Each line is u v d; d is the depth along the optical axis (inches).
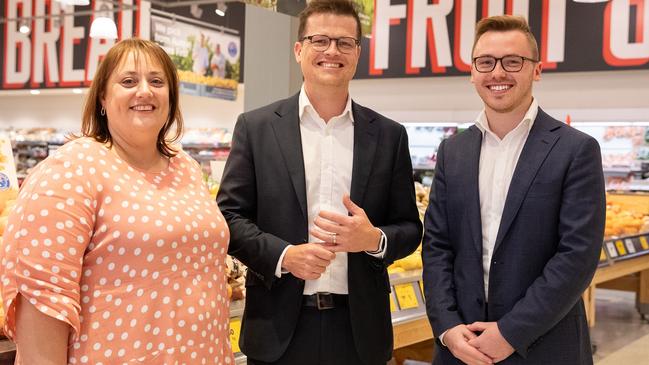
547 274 84.7
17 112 576.7
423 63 385.4
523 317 83.5
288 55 197.2
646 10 341.7
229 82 391.5
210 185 163.8
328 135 92.9
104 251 68.1
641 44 343.0
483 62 91.0
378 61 395.2
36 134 550.9
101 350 67.4
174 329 71.3
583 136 88.3
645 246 226.2
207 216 76.9
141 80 74.0
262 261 86.3
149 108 74.3
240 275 113.0
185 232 72.6
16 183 111.3
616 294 340.5
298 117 93.5
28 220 64.8
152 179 75.3
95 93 75.0
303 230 89.8
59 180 66.4
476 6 372.5
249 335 91.5
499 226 89.2
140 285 69.3
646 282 268.1
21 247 64.4
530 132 90.7
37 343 64.7
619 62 347.6
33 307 64.8
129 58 74.0
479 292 89.7
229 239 83.2
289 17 196.9
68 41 464.4
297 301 89.0
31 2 472.1
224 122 500.7
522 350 84.0
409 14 386.9
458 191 93.2
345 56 89.8
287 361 89.3
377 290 92.7
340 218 82.0
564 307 83.9
